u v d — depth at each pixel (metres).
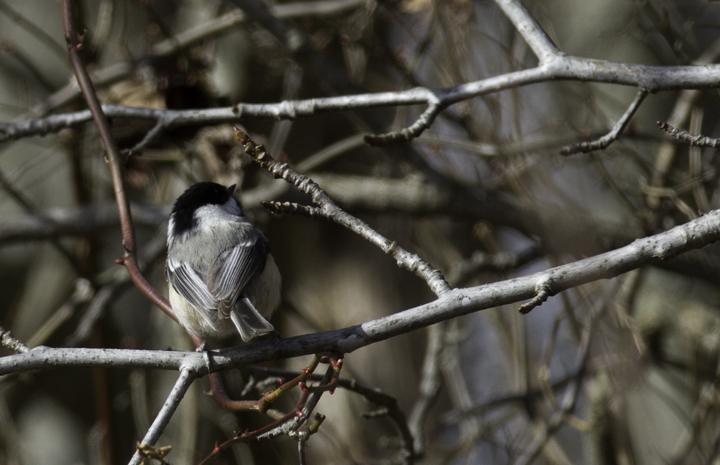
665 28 8.48
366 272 13.55
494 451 10.96
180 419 11.86
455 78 9.81
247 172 10.80
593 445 9.97
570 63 5.92
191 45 11.21
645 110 11.50
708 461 8.45
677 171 10.12
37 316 13.73
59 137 10.95
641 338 9.72
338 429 11.41
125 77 11.05
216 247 6.41
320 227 13.93
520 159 9.98
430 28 9.87
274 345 5.22
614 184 9.62
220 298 5.97
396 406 6.89
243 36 13.14
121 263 6.38
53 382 13.64
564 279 4.89
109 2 11.19
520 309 4.87
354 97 6.46
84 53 10.84
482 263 10.82
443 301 5.02
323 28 10.95
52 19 14.18
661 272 12.23
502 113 10.48
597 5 11.30
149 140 6.92
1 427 11.67
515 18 6.24
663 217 9.62
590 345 8.82
